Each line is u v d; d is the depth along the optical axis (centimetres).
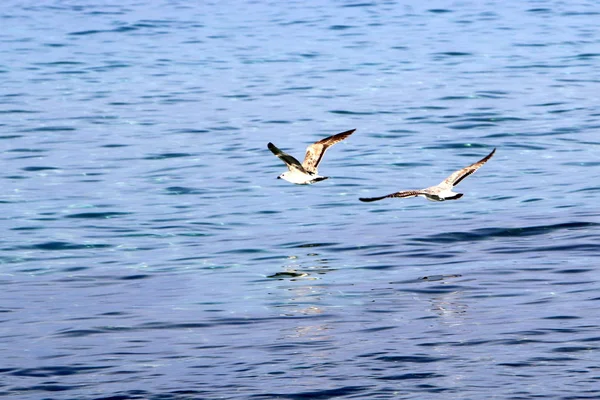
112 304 1859
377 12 5784
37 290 1958
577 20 5394
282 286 1933
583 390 1412
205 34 5169
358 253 2136
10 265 2122
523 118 3384
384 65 4306
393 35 5041
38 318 1789
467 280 1923
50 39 5075
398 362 1534
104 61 4500
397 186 2692
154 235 2317
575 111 3459
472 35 5009
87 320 1770
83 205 2547
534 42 4788
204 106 3628
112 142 3158
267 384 1464
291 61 4425
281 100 3700
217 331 1697
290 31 5209
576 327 1653
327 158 2969
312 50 4675
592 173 2745
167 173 2828
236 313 1786
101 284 1988
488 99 3659
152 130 3303
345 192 2645
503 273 1959
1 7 6169
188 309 1816
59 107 3628
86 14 5862
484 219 2359
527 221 2323
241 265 2084
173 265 2102
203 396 1427
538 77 4019
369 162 2917
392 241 2212
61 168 2881
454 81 3972
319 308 1797
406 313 1755
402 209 2481
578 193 2556
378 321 1717
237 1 6328
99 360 1576
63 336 1689
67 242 2269
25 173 2833
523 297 1814
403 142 3123
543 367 1498
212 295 1894
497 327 1667
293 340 1641
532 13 5656
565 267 1978
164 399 1423
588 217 2331
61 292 1941
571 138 3128
